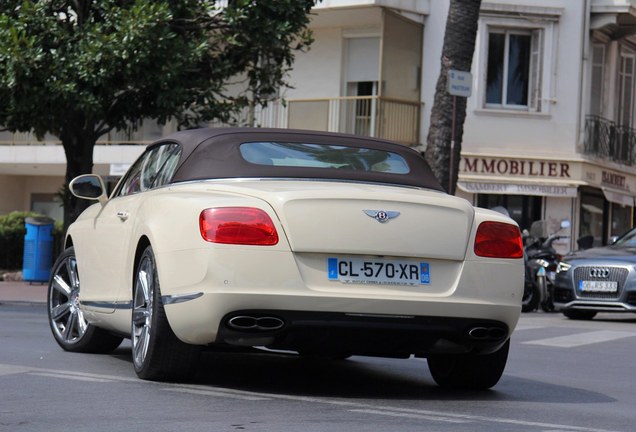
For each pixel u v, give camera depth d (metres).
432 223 16.08
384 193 16.08
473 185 68.38
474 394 17.61
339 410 14.79
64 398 15.19
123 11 42.31
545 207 70.44
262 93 48.19
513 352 26.28
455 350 16.62
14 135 77.44
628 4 70.12
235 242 15.47
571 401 17.22
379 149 18.47
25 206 86.50
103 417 13.62
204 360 20.95
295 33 46.84
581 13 70.19
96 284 20.06
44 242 53.25
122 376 17.80
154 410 14.24
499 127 69.31
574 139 70.00
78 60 42.22
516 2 69.12
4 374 17.62
